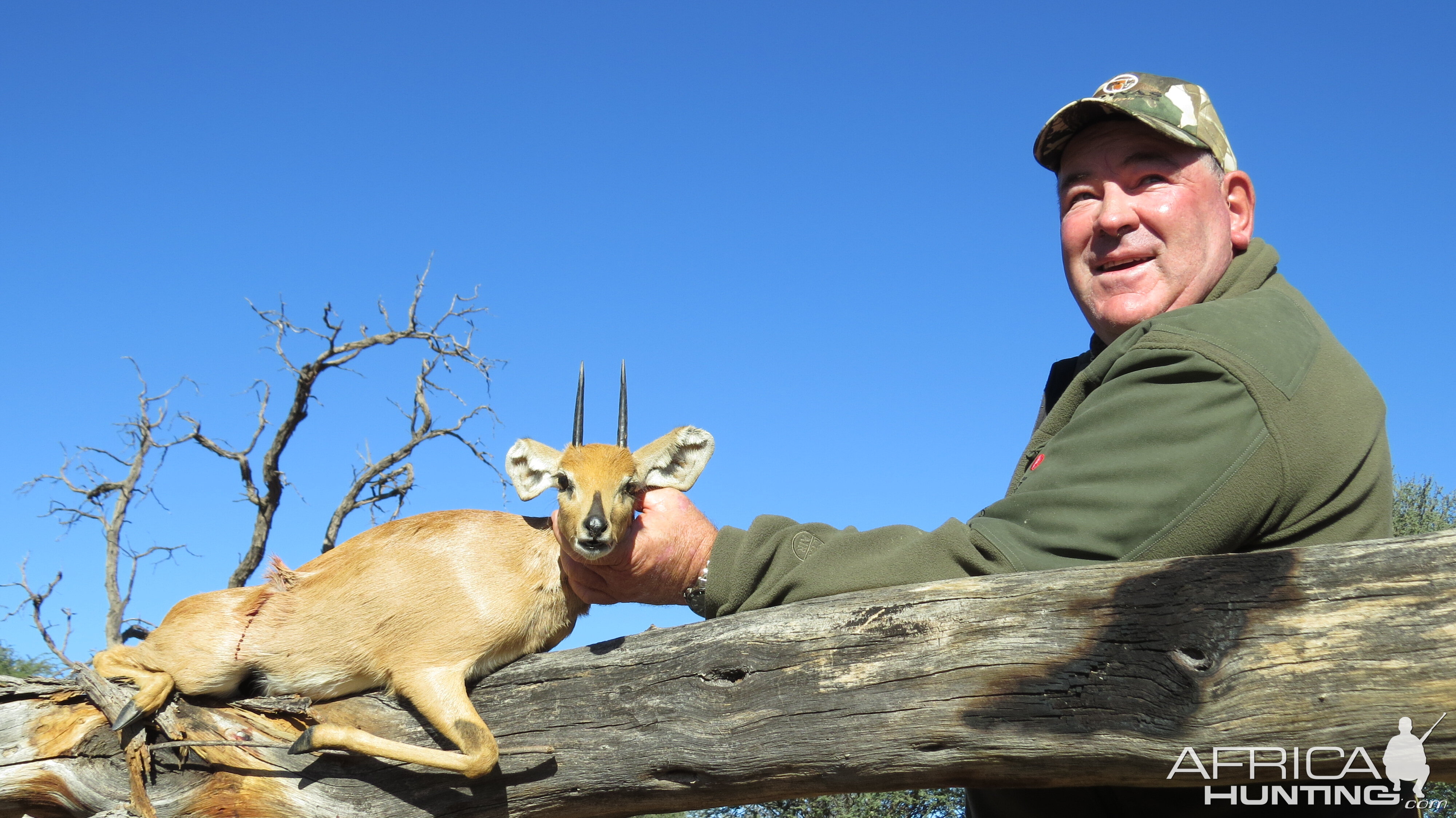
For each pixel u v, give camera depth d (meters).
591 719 1.68
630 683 1.67
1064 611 1.51
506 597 1.84
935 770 1.54
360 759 1.74
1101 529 1.52
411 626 1.82
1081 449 1.56
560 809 1.70
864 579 1.61
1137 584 1.50
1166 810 1.56
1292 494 1.50
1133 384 1.55
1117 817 1.60
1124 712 1.47
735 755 1.61
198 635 1.81
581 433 2.00
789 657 1.60
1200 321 1.55
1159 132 1.72
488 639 1.83
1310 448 1.50
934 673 1.54
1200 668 1.46
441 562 1.85
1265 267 1.71
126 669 1.80
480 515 1.92
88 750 1.75
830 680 1.58
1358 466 1.52
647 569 1.70
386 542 1.88
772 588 1.65
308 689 1.84
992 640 1.53
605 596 1.75
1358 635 1.42
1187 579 1.48
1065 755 1.49
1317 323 1.61
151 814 1.73
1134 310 1.73
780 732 1.59
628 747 1.66
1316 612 1.44
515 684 1.74
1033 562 1.55
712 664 1.63
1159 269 1.73
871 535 1.65
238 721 1.78
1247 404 1.50
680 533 1.70
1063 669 1.50
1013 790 1.65
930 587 1.58
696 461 2.02
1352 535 1.53
